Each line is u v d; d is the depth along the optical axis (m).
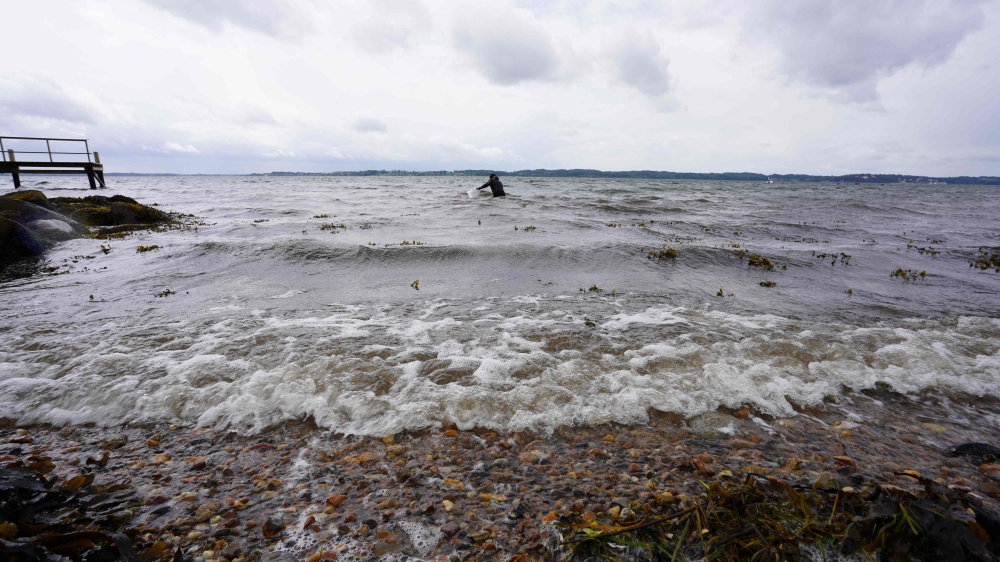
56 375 4.33
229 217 18.47
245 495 2.81
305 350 4.86
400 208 21.47
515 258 9.70
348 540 2.44
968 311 6.74
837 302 7.16
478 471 3.07
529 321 6.02
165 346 4.99
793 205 27.12
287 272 8.66
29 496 2.63
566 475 3.02
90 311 6.32
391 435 3.48
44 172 29.88
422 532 2.51
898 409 3.94
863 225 18.14
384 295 7.34
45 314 6.16
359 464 3.14
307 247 9.92
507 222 15.84
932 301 7.28
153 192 37.59
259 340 5.17
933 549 2.25
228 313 6.27
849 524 2.42
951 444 3.40
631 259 9.75
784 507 2.57
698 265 9.51
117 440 3.41
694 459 3.18
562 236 12.78
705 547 2.32
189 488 2.87
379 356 4.77
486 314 6.34
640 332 5.57
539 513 2.65
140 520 2.57
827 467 3.09
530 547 2.40
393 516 2.63
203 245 10.15
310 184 64.19
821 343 5.17
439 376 4.35
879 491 2.64
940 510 2.39
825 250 11.48
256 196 32.25
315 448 3.33
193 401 3.88
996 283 8.70
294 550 2.37
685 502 2.70
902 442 3.43
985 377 4.47
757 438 3.48
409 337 5.36
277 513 2.65
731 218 19.05
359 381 4.20
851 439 3.47
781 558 2.21
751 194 41.34
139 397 3.93
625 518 2.56
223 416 3.71
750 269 9.36
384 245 10.62
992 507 2.62
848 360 4.73
